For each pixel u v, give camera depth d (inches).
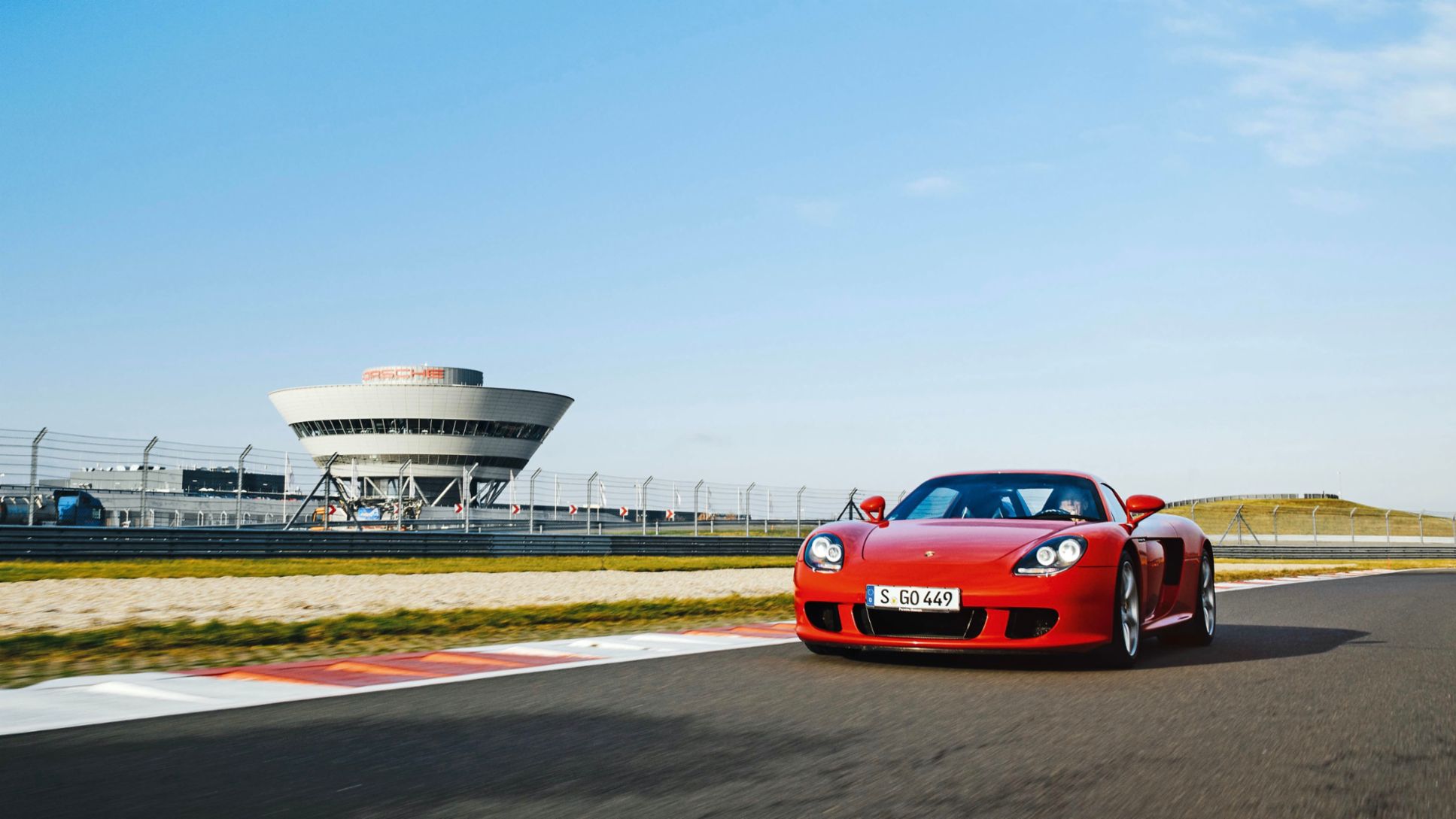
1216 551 1089.4
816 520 1131.9
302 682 171.5
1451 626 290.4
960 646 184.1
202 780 104.7
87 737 125.4
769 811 94.0
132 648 229.5
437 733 129.1
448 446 2940.5
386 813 93.2
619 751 119.3
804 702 152.6
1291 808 96.3
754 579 553.3
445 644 245.9
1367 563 1079.0
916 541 200.2
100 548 624.7
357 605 354.6
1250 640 254.8
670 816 92.5
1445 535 2222.0
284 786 102.7
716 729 132.7
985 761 114.7
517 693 160.7
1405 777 108.5
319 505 1192.2
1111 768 111.7
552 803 96.7
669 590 445.1
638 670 186.5
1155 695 160.7
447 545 794.2
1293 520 2513.5
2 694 157.3
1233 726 135.1
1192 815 93.6
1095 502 219.1
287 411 2982.3
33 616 305.6
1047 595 183.2
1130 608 200.2
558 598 392.8
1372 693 164.2
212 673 180.4
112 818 90.5
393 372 3038.9
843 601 192.5
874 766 112.3
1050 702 153.8
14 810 92.9
